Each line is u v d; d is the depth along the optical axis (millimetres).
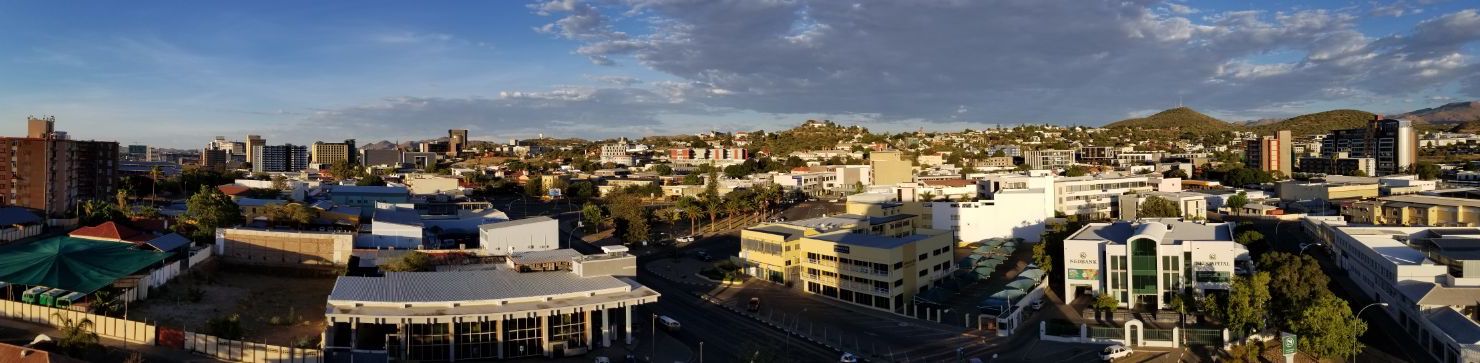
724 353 110750
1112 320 126750
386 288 110000
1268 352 110250
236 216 184875
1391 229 163625
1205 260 128750
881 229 194250
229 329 96812
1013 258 187250
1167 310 129500
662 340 116062
